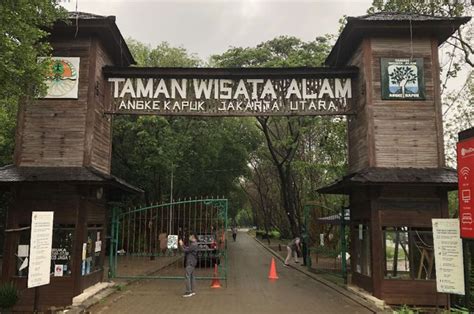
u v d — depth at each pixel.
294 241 24.12
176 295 12.95
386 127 12.73
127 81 13.82
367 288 12.74
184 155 29.64
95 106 12.77
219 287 14.73
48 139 12.33
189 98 13.86
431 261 11.95
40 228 8.80
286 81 13.97
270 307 11.26
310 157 30.08
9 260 11.36
